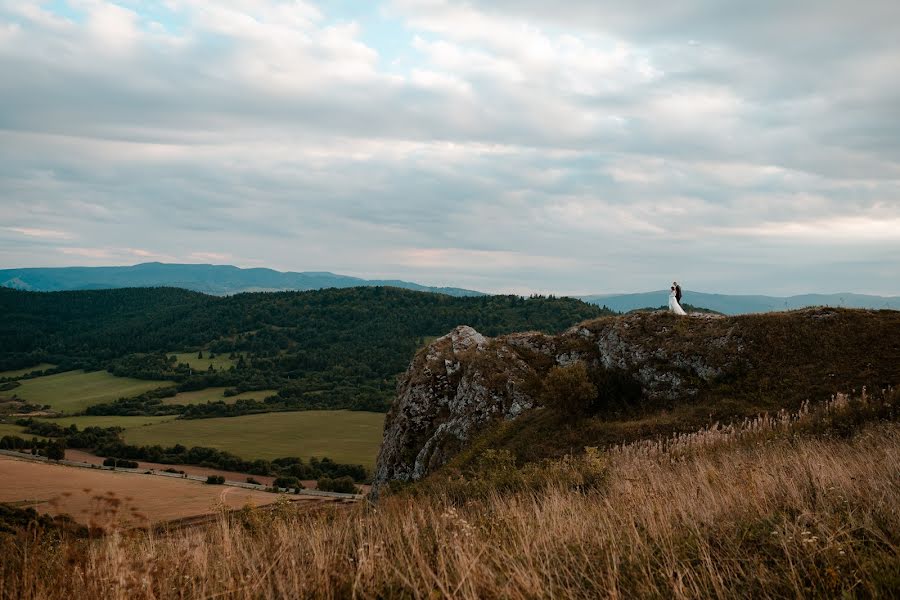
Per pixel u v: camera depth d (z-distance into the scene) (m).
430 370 40.06
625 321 34.03
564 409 28.97
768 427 18.88
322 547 6.24
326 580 5.10
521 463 26.06
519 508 8.22
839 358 26.00
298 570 5.56
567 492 10.89
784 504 6.73
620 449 22.17
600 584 4.84
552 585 4.62
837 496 6.75
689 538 5.74
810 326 27.98
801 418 18.98
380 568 5.42
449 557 5.52
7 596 5.05
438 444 34.72
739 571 4.84
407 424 38.88
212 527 7.64
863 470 8.31
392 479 37.69
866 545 5.20
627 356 31.75
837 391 24.27
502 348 37.12
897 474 7.68
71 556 5.52
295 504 9.60
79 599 5.09
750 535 5.65
